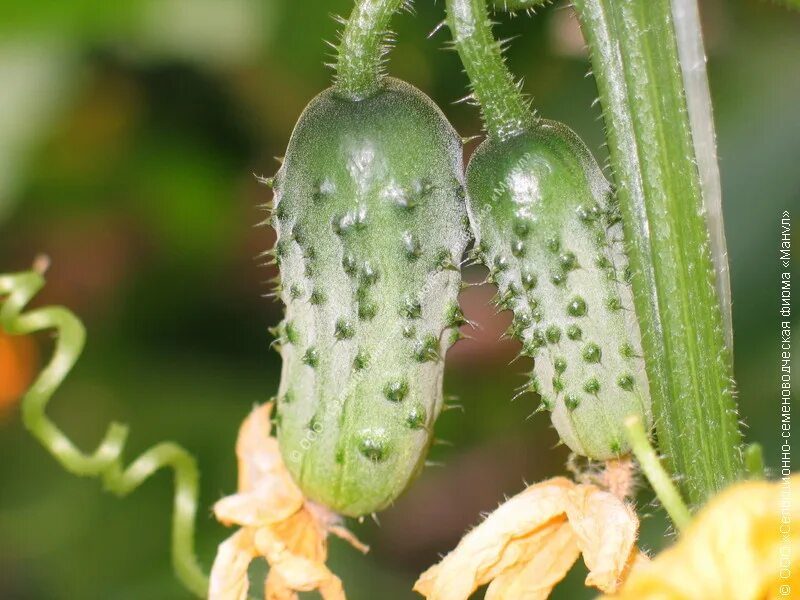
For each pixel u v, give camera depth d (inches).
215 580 21.2
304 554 21.3
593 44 20.3
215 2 27.8
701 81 20.3
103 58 28.6
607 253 20.6
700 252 20.3
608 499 20.5
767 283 27.3
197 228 31.6
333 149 20.7
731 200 27.6
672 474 20.5
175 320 32.0
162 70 29.7
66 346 24.0
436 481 30.0
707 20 28.4
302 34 28.5
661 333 20.4
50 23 27.2
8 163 27.7
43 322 24.0
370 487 21.0
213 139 30.8
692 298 20.3
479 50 20.6
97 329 31.8
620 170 20.3
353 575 29.4
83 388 31.4
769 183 27.6
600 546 20.2
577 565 28.4
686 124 20.2
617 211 20.6
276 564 21.0
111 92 29.8
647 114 20.2
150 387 31.4
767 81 28.2
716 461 20.4
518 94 20.7
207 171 31.1
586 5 20.3
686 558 18.2
